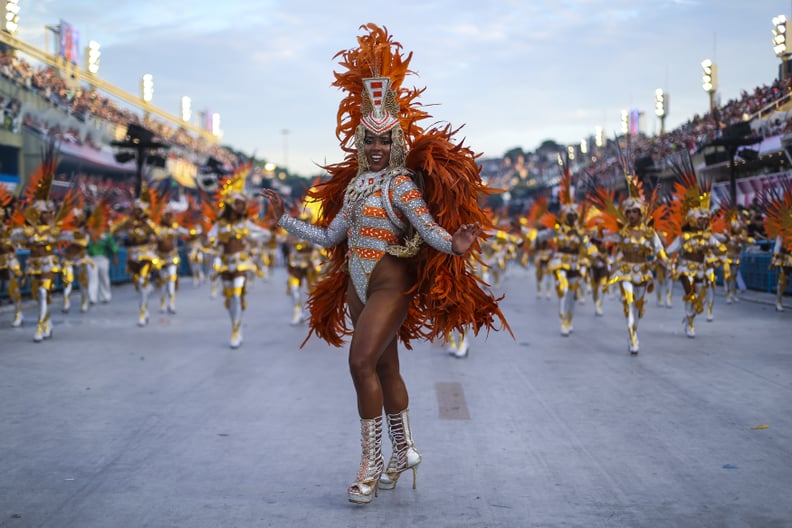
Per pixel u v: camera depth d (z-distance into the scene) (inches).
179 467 200.4
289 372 352.5
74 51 1352.1
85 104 1334.9
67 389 308.3
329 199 203.9
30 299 707.4
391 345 184.5
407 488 184.5
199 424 249.1
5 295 660.1
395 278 180.1
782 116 933.2
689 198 479.2
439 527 157.3
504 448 220.4
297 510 168.1
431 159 180.1
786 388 309.9
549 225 505.7
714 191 1110.4
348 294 191.2
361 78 194.2
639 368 362.3
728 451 215.8
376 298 177.9
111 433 236.5
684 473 194.4
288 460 207.6
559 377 339.3
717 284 947.3
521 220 1115.3
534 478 191.3
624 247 406.6
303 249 558.9
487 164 4660.4
